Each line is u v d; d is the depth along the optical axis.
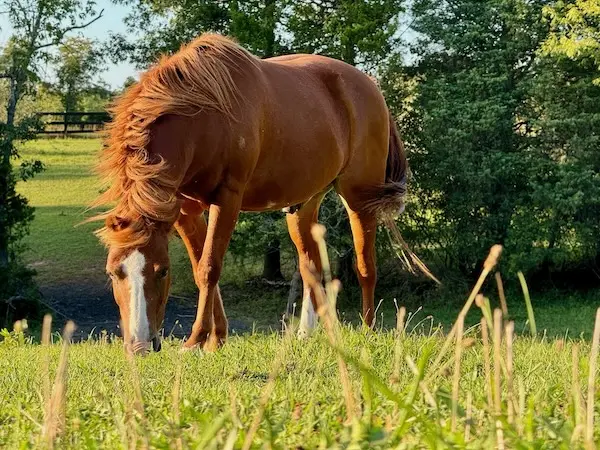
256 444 1.94
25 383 4.36
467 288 25.20
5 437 2.50
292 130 6.40
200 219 6.47
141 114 5.53
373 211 7.52
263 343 5.86
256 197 6.46
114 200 5.51
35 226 31.95
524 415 2.25
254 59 6.34
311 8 24.72
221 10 25.72
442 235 25.42
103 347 7.04
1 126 23.31
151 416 2.61
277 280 27.20
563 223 23.98
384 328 7.50
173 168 5.50
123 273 5.21
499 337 2.06
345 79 7.13
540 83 23.81
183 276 26.41
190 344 5.94
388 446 1.85
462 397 2.83
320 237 1.85
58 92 28.89
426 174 25.25
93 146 48.09
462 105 23.97
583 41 21.66
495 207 25.16
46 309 23.22
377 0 23.78
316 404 2.53
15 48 23.36
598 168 24.16
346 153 7.12
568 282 26.75
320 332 5.31
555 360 4.96
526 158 23.67
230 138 5.88
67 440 2.27
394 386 2.80
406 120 25.86
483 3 25.12
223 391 3.59
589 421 1.83
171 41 26.11
